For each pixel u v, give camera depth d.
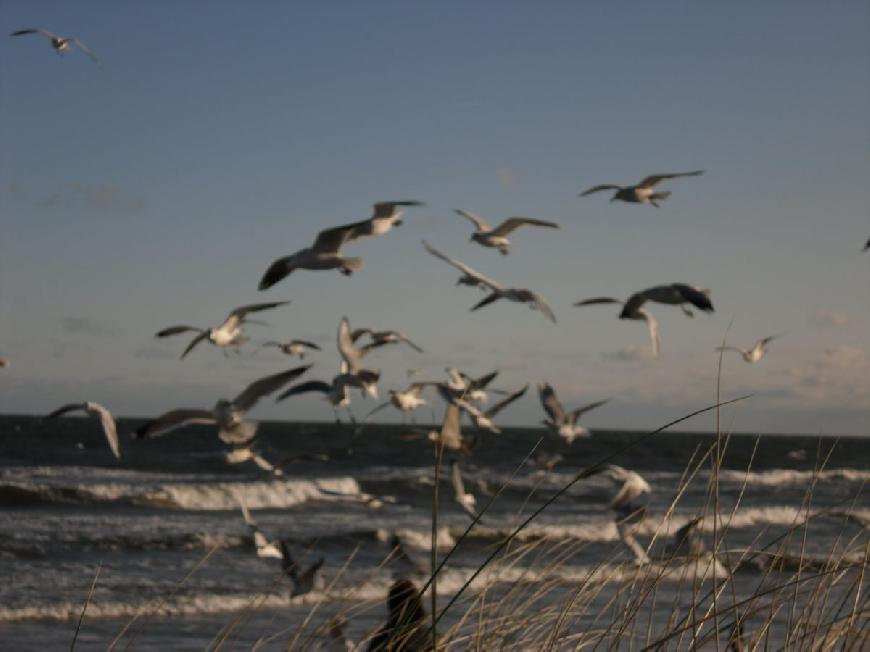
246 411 9.16
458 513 34.41
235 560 21.59
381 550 24.00
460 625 3.61
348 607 4.19
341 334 11.75
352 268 8.97
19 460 56.06
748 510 30.89
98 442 75.81
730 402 3.33
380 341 12.70
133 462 55.75
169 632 14.30
